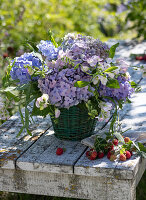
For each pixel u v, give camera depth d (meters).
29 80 1.76
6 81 1.86
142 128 2.04
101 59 1.66
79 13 5.47
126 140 1.81
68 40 1.78
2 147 1.89
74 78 1.68
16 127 2.17
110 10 6.33
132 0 5.09
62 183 1.73
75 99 1.69
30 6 4.72
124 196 1.62
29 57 1.79
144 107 2.37
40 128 2.13
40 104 1.60
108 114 1.71
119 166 1.60
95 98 1.74
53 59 1.73
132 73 3.07
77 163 1.66
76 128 1.86
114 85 1.68
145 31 4.89
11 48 3.88
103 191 1.66
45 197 2.54
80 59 1.67
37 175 1.75
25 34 4.13
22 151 1.83
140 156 1.71
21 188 1.80
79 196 1.71
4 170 1.79
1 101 1.90
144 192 2.54
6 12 4.41
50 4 4.96
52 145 1.88
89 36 1.82
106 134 1.81
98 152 1.73
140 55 3.41
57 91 1.65
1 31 4.25
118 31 6.30
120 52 3.71
